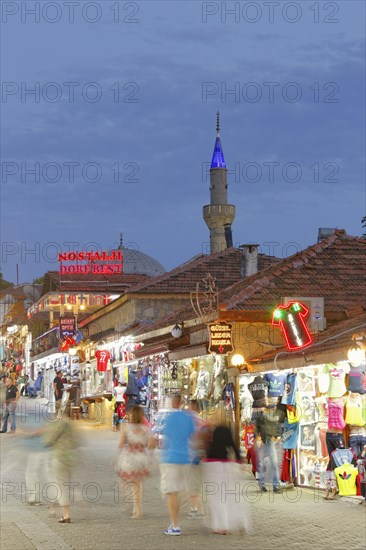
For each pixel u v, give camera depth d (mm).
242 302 22969
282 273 24375
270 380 19766
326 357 16922
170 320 30578
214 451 13305
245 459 21797
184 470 13031
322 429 17656
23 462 23094
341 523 13789
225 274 39312
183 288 38438
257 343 23484
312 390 18281
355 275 24609
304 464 18406
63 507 14008
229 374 23234
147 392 32156
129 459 14500
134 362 35281
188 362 27781
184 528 13523
